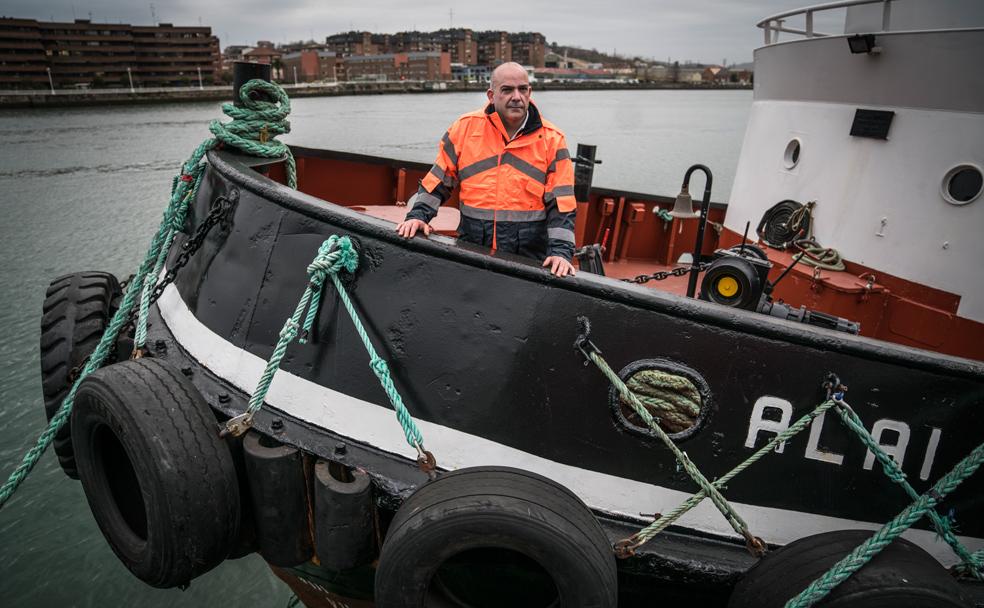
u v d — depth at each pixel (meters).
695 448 2.34
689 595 2.48
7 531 5.01
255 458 2.35
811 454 2.33
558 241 2.41
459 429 2.37
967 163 3.37
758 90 5.01
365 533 2.34
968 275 3.43
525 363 2.32
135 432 2.25
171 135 39.81
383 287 2.41
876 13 4.44
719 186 23.41
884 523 2.38
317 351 2.50
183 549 2.27
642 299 2.24
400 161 6.35
